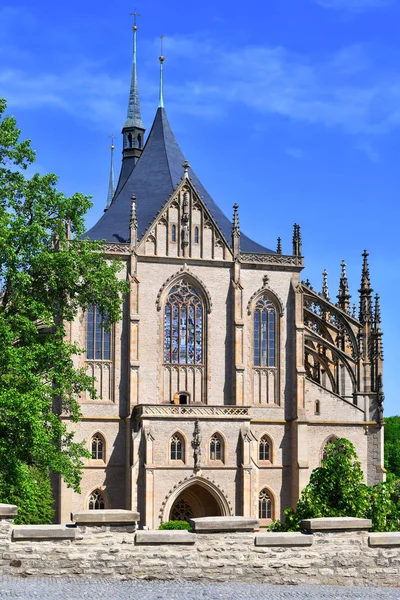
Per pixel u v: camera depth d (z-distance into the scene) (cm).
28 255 6950
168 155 13100
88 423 11281
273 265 12156
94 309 11488
